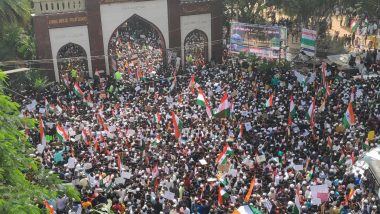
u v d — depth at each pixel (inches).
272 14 1825.8
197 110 999.6
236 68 1327.5
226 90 1102.4
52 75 1355.8
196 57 1496.1
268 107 983.0
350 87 1082.1
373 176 687.7
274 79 1181.7
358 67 1359.5
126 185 678.5
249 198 610.5
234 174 695.7
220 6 1476.4
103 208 505.0
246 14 1696.6
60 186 413.4
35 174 406.9
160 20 1424.7
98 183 679.1
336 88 1089.4
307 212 596.1
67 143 844.6
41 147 783.1
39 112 1010.1
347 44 1633.9
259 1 1684.3
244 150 796.0
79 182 673.6
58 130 836.0
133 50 1596.9
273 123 908.6
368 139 807.1
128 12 1386.6
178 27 1446.9
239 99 1050.1
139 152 797.2
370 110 950.4
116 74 1261.1
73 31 1344.7
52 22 1316.4
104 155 777.6
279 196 631.2
